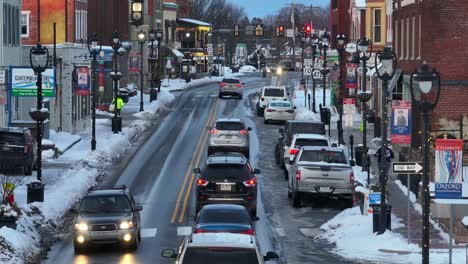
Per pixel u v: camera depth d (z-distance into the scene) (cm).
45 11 10925
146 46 19488
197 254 2786
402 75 8769
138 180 6950
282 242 4741
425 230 3562
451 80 7425
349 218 5169
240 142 8012
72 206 5788
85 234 4384
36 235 4762
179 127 11031
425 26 7500
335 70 10806
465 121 7438
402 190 6300
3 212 4569
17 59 9344
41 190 5462
